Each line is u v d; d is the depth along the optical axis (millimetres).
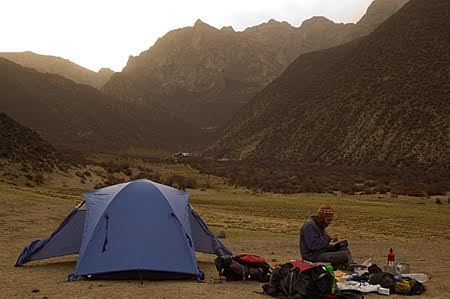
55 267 11188
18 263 11273
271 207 38281
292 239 18547
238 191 56406
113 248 9773
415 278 9656
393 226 28344
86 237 10055
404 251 16516
